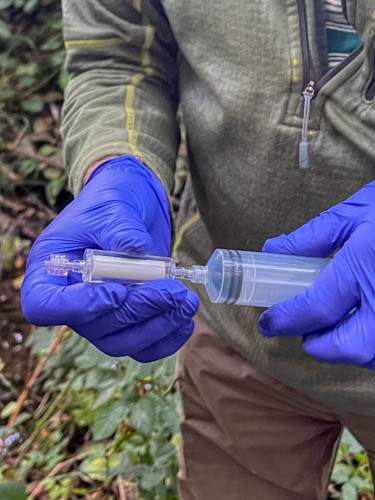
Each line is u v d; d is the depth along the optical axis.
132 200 0.93
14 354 2.58
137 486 1.87
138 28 1.11
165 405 1.75
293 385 1.21
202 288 1.29
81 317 0.81
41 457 2.05
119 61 1.15
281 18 0.94
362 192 0.91
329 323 0.82
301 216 1.05
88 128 1.08
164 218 1.00
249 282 0.86
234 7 0.97
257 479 1.43
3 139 3.19
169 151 1.12
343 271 0.81
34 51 3.32
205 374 1.36
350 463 1.89
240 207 1.10
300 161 0.98
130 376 1.80
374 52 0.88
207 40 1.02
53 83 3.30
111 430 1.76
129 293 0.82
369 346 0.79
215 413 1.38
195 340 1.37
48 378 2.32
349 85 0.93
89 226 0.89
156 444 1.77
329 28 0.94
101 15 1.13
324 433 1.38
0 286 2.83
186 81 1.13
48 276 0.85
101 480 1.97
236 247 1.19
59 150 3.13
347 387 1.13
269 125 0.99
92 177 1.01
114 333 0.84
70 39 1.17
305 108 0.95
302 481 1.42
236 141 1.04
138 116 1.10
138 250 0.84
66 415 2.17
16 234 2.98
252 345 1.23
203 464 1.46
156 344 0.88
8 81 3.28
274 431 1.36
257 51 0.97
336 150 0.97
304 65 0.94
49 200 3.04
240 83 0.99
